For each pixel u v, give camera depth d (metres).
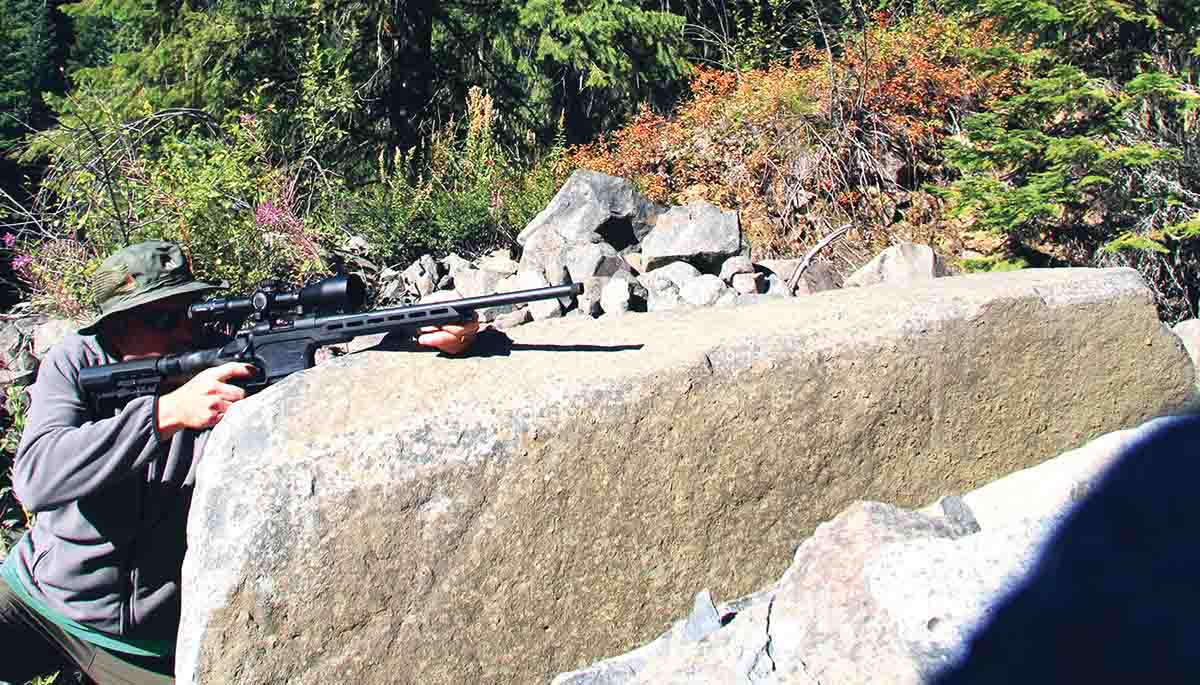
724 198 8.06
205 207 5.86
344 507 2.36
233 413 2.47
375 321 2.55
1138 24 6.48
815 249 5.83
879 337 2.99
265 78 12.30
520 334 3.00
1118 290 3.43
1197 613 2.11
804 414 2.90
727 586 2.86
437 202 7.14
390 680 2.46
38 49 20.45
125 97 11.95
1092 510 2.44
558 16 12.61
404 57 13.33
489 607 2.55
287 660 2.35
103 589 2.76
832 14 11.76
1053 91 6.37
